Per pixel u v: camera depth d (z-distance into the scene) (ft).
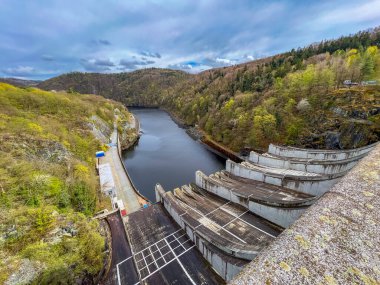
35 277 48.70
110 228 80.89
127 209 111.86
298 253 17.80
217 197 103.55
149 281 60.59
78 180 97.96
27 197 70.59
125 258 67.15
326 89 189.16
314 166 108.27
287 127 181.37
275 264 17.07
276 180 102.37
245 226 79.36
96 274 60.13
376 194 24.35
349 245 18.04
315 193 90.17
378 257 16.78
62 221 65.87
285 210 76.59
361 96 157.48
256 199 85.30
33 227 60.29
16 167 79.77
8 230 56.70
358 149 106.83
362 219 20.83
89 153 157.28
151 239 77.15
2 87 193.77
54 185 81.51
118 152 188.55
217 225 80.18
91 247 60.95
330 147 149.38
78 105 230.27
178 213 85.92
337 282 15.08
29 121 131.44
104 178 131.44
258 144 191.52
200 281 60.49
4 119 123.65
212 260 64.23
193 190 112.06
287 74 262.67
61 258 54.65
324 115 164.76
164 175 171.42
